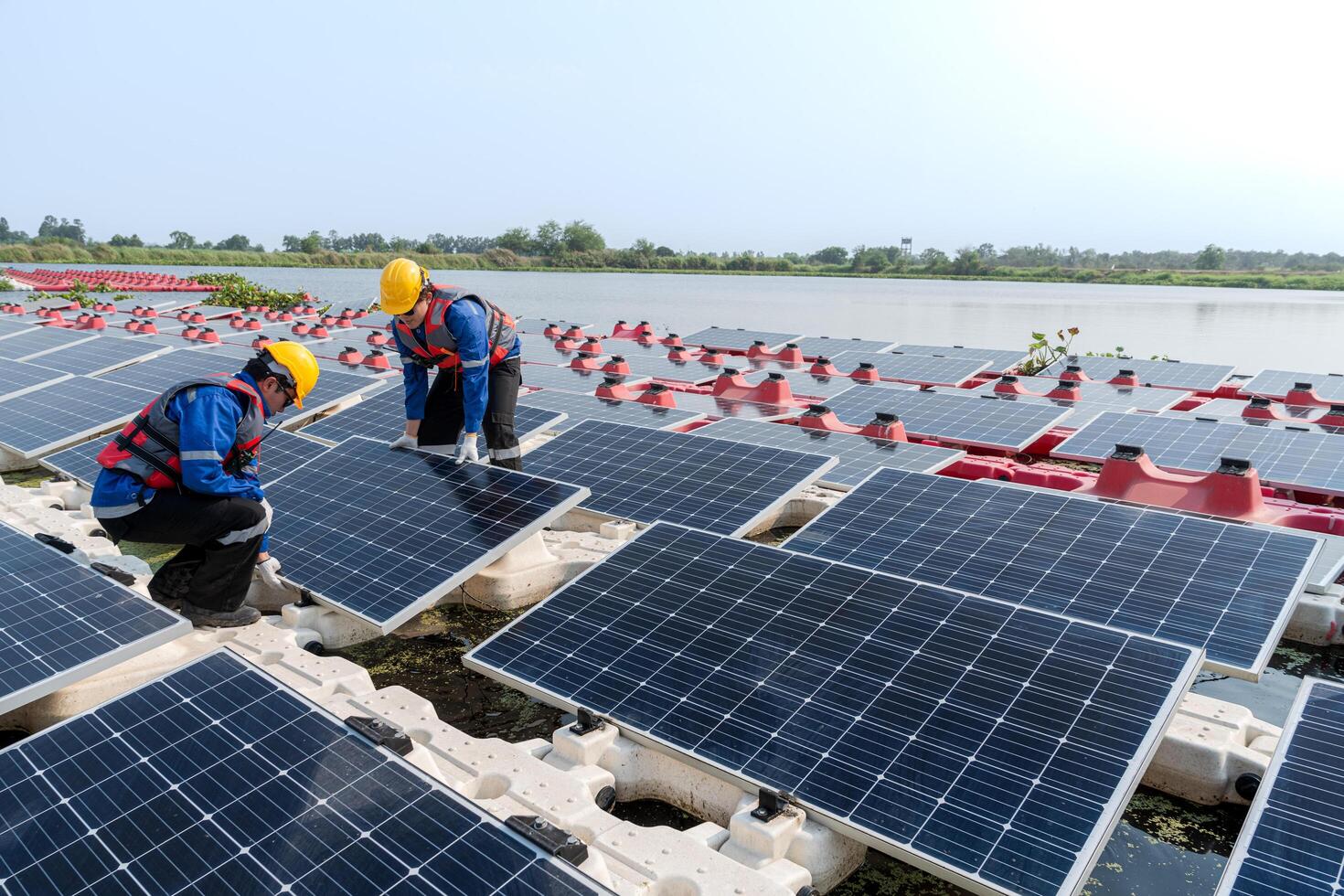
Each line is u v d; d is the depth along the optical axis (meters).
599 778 4.66
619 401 14.77
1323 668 6.65
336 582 6.55
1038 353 25.95
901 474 8.29
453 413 8.24
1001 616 5.05
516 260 142.50
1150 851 4.61
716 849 4.19
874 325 44.16
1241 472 8.89
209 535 5.94
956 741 4.21
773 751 4.38
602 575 6.13
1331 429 13.41
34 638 4.86
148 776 3.73
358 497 7.71
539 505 6.83
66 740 3.98
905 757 4.18
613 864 3.94
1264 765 4.74
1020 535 6.92
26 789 3.71
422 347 7.89
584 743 4.75
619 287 82.88
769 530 9.83
